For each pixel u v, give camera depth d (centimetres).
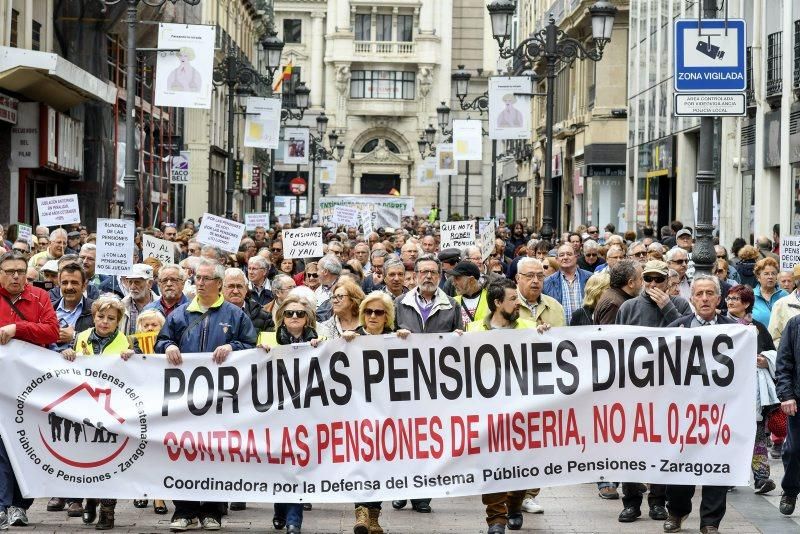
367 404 1046
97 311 1091
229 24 6506
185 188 5691
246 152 7506
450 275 1304
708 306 1095
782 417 1260
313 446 1045
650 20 4247
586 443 1052
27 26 3042
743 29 1427
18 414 1041
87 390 1042
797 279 1444
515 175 7950
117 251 1445
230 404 1044
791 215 2805
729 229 3309
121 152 3888
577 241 2272
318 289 1557
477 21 10250
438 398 1049
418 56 10019
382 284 1708
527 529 1095
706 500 1059
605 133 4994
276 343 1083
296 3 10106
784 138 2848
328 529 1091
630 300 1163
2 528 1045
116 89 3291
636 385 1052
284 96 8212
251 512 1175
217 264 1084
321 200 5519
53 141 3058
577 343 1053
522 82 3030
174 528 1060
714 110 1427
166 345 1078
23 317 1058
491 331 1050
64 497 1044
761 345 1276
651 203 4209
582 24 5169
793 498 1155
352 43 9950
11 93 2898
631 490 1126
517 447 1049
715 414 1050
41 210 1988
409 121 10081
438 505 1220
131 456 1042
